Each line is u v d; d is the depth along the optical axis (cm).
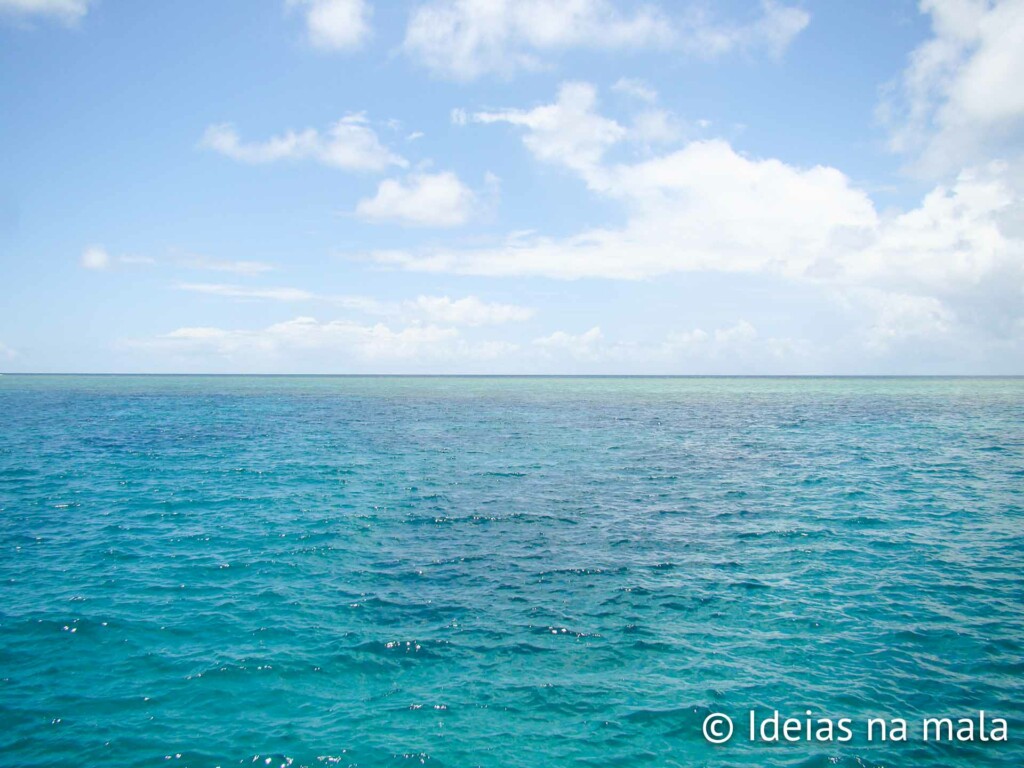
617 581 1783
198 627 1448
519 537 2228
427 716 1107
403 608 1578
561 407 9369
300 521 2428
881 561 1962
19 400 10006
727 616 1541
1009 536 2247
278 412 7931
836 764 995
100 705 1123
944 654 1345
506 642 1393
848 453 4353
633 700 1166
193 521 2414
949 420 6981
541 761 991
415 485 3159
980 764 998
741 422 6775
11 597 1614
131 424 6156
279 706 1132
